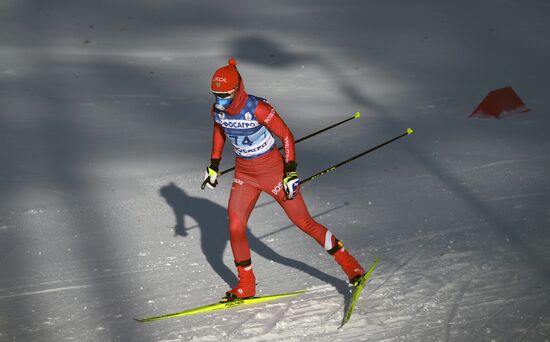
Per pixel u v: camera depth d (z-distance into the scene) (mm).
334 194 23812
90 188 24422
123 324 15227
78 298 16594
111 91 38062
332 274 17578
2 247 19688
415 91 38562
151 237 20359
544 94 37125
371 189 24219
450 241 19484
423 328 14672
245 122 14930
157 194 23906
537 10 57719
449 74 42031
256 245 19625
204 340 14398
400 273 17484
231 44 49094
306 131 31766
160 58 45469
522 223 20562
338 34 51688
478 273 17312
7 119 32531
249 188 15844
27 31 51656
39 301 16469
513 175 25031
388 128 31938
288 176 14930
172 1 61406
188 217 21906
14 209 22422
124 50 47406
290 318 15258
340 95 38062
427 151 28359
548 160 26625
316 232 15898
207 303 16219
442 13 57312
